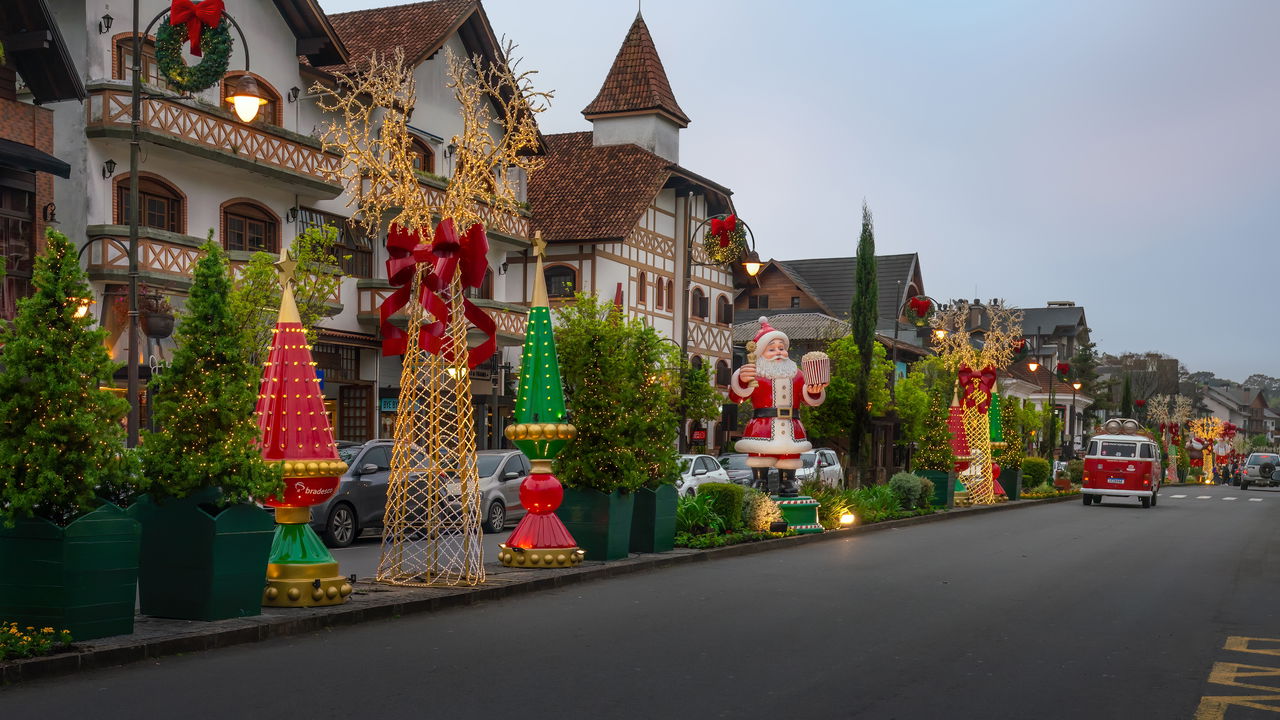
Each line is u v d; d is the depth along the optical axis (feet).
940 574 52.95
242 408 33.06
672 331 149.28
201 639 30.60
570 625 36.32
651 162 141.79
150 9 83.97
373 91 46.29
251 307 69.51
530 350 49.37
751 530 69.82
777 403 72.69
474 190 45.91
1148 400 339.98
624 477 52.70
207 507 33.47
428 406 45.47
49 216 74.23
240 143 86.43
